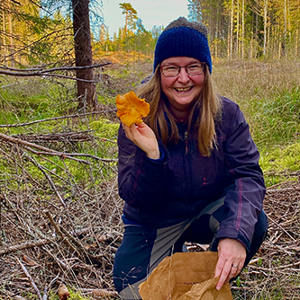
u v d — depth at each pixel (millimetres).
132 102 1282
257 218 1444
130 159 1521
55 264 1933
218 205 1603
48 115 5180
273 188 2805
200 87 1494
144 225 1676
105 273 1903
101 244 2158
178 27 1432
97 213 2369
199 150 1518
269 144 4094
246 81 5918
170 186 1553
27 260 1886
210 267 1367
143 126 1359
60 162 3365
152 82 1550
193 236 1756
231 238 1309
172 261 1359
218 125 1553
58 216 2320
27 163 2854
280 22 24625
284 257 1953
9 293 1641
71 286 1740
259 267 1846
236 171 1542
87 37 5398
